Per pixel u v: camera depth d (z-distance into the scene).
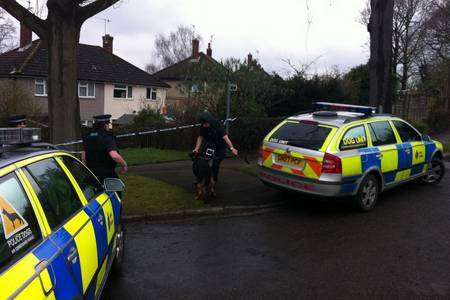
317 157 6.92
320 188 6.89
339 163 6.86
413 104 21.52
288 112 17.91
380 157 7.60
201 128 7.77
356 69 25.64
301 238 6.21
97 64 35.28
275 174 7.50
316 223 6.88
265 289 4.63
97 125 5.75
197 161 7.67
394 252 5.68
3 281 2.15
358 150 7.23
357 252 5.68
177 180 9.23
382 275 5.00
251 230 6.56
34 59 30.48
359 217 7.18
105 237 4.04
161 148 15.87
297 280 4.86
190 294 4.51
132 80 36.53
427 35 32.38
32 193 2.81
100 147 5.68
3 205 2.44
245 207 7.46
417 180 9.50
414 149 8.56
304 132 7.37
